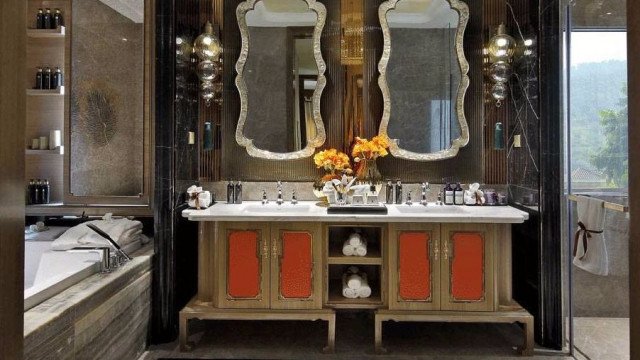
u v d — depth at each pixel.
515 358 2.48
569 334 2.56
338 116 3.15
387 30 3.12
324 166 2.99
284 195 3.17
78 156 3.05
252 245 2.61
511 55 2.98
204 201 2.82
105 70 3.06
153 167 3.03
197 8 3.14
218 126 3.17
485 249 2.57
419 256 2.58
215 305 2.62
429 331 2.85
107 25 3.06
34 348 1.49
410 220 2.53
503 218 2.50
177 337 2.75
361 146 2.94
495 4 3.12
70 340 1.73
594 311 2.52
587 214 2.34
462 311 2.57
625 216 2.36
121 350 2.23
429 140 3.14
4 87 0.91
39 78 3.07
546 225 2.62
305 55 3.14
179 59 2.77
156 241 2.66
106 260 2.27
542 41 2.62
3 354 0.90
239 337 2.74
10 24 0.94
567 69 2.55
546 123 2.60
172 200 2.67
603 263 2.29
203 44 2.98
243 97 3.14
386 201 3.07
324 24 3.14
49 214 3.03
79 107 3.05
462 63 3.11
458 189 3.04
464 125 3.12
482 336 2.78
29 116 3.15
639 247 0.93
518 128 2.96
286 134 3.16
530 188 2.78
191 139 3.03
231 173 3.17
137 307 2.43
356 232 2.88
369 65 3.15
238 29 3.17
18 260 0.96
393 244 2.59
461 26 3.12
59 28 3.05
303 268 2.60
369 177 3.03
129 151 3.06
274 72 3.16
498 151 3.15
